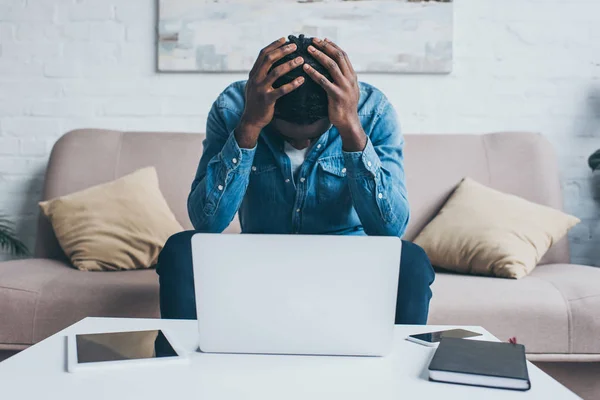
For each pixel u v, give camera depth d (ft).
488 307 5.80
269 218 5.41
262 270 3.37
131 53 9.22
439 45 9.03
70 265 7.22
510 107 9.18
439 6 9.02
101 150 8.32
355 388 2.80
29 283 6.08
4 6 9.19
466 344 3.24
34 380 2.84
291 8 9.02
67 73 9.22
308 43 4.27
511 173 8.10
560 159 9.18
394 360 3.29
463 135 8.45
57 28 9.20
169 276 4.82
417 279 4.72
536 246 6.98
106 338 3.51
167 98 9.23
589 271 6.79
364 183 4.72
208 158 5.40
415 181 8.09
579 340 5.79
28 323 5.93
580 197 9.16
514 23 9.15
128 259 7.15
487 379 2.81
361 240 3.35
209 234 3.38
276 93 4.13
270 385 2.84
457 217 7.39
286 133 4.40
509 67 9.16
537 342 5.79
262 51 4.29
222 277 3.38
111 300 5.98
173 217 7.68
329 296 3.36
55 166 8.23
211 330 3.39
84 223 7.32
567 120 9.16
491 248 6.82
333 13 9.01
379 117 5.35
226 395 2.68
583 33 9.15
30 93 9.22
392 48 9.03
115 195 7.57
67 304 5.96
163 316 4.83
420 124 9.19
